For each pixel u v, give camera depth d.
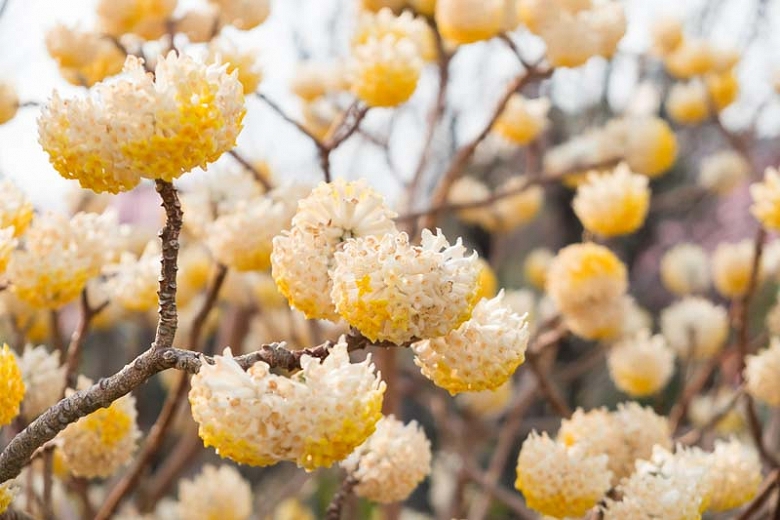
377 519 1.62
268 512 1.60
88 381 0.89
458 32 1.05
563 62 1.06
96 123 0.70
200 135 0.70
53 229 0.88
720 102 1.54
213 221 1.03
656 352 1.12
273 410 0.69
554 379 1.62
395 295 0.70
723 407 1.19
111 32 1.00
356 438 0.69
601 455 0.85
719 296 2.29
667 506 0.81
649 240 2.78
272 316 1.57
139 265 0.95
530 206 1.69
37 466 1.09
